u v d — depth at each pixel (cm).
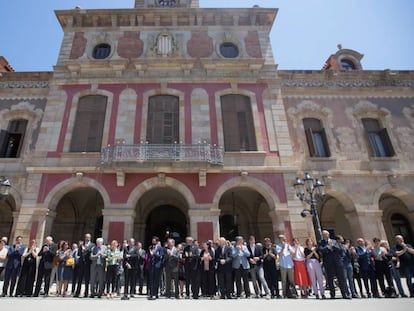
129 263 897
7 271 836
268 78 1608
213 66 1605
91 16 1725
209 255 874
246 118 1527
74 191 1521
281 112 1526
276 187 1342
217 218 1266
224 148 1441
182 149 1343
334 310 572
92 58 1652
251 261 859
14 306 618
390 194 1515
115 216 1255
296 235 1260
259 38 1731
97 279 888
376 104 1648
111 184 1314
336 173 1433
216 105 1523
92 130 1469
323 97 1641
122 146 1342
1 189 1053
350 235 1647
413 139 1570
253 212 1692
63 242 962
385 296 846
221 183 1334
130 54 1650
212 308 609
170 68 1606
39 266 872
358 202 1392
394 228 1641
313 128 1584
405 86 1702
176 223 1714
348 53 1880
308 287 962
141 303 699
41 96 1580
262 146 1438
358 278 882
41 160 1366
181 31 1722
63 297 841
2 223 1566
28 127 1499
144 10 1709
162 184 1325
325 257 832
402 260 850
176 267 866
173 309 598
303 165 1458
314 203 1045
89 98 1542
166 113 1516
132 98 1524
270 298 812
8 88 1591
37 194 1291
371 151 1524
